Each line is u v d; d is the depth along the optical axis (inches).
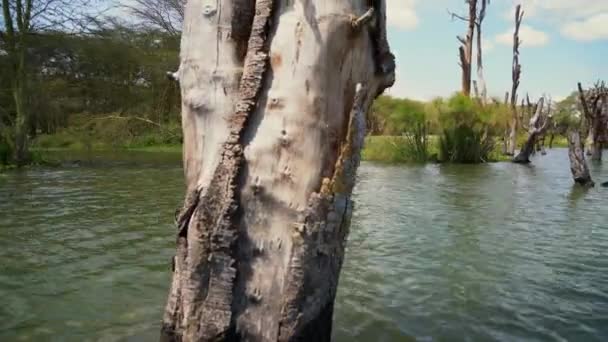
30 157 905.5
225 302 123.1
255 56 123.5
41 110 1135.6
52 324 180.9
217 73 129.8
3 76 931.3
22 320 184.2
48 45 962.7
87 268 253.3
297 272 120.5
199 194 128.3
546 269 270.7
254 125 123.9
